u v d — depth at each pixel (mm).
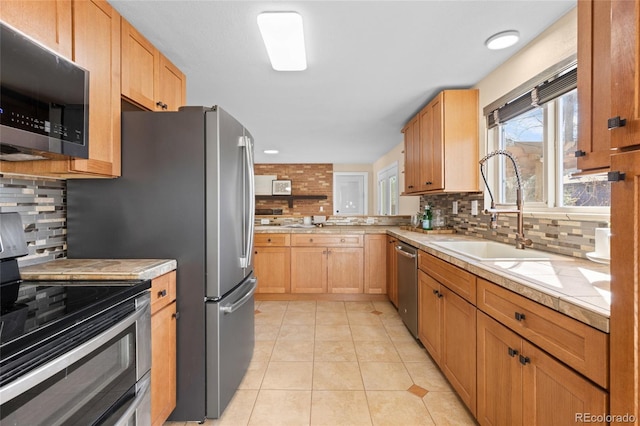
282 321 2986
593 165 1069
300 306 3453
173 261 1490
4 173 1280
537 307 1021
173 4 1502
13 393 666
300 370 2068
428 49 1965
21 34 952
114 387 1021
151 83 1835
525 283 1086
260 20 1592
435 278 2020
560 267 1366
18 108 943
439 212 3330
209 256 1535
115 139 1482
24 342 706
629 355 688
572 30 1603
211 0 1478
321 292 3656
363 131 4055
